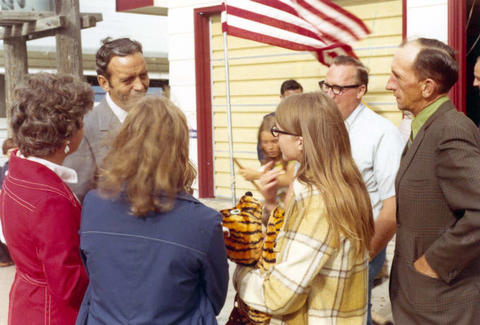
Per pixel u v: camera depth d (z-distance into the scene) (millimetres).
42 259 1861
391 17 6230
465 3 5730
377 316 3666
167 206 1672
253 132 7621
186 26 7969
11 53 8852
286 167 2635
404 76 2277
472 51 7152
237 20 5707
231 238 2033
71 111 1972
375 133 2689
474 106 7336
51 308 1933
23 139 1942
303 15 5852
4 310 4199
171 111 1734
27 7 7957
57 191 1913
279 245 1898
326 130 1880
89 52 13438
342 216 1802
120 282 1670
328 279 1846
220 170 8016
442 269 2129
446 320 2195
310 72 6988
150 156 1662
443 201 2168
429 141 2186
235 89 7730
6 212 1959
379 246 2611
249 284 1975
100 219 1724
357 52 6379
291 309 1853
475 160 2045
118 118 2605
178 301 1682
